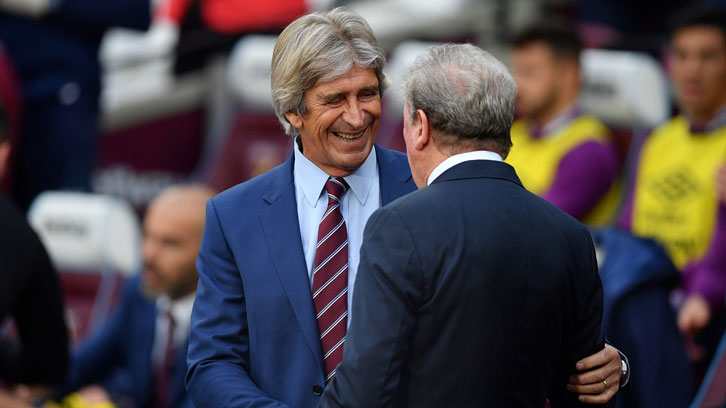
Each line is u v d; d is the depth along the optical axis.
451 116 7.35
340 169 8.21
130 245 17.61
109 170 20.98
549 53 14.53
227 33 20.91
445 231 7.09
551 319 7.26
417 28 19.52
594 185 14.35
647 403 10.47
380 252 7.08
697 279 13.01
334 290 8.06
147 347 14.02
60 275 17.53
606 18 18.89
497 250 7.09
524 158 14.94
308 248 8.23
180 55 21.17
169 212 13.65
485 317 7.01
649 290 10.73
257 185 8.41
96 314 17.19
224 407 7.75
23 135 18.62
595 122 14.87
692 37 13.91
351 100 7.82
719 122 13.90
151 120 21.14
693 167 13.96
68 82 18.69
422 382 7.08
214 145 20.53
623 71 16.50
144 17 19.14
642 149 15.45
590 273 7.54
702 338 12.94
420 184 7.76
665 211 14.16
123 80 21.25
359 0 20.25
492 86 7.37
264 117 19.55
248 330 8.14
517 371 7.15
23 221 10.55
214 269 8.23
